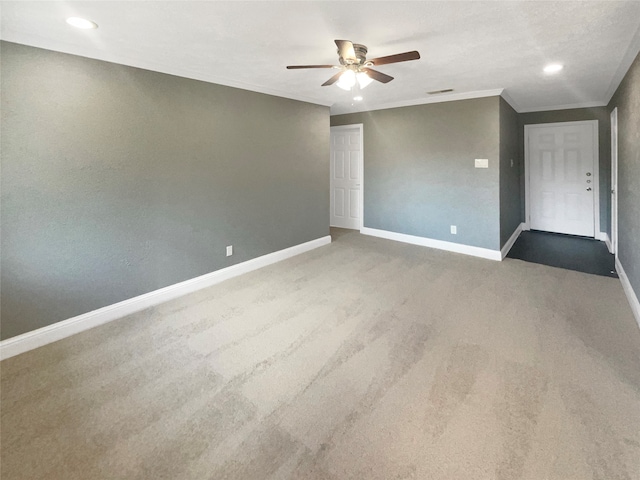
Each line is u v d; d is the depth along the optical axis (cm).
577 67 330
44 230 253
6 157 233
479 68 332
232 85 379
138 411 185
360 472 147
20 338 245
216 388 204
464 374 213
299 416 180
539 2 199
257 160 420
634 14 215
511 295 337
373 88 421
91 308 283
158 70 312
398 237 567
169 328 278
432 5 201
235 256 404
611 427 168
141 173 308
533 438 163
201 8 200
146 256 318
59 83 253
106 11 202
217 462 153
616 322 275
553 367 218
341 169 666
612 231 473
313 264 447
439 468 149
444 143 495
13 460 154
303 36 245
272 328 276
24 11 199
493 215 461
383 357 234
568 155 575
